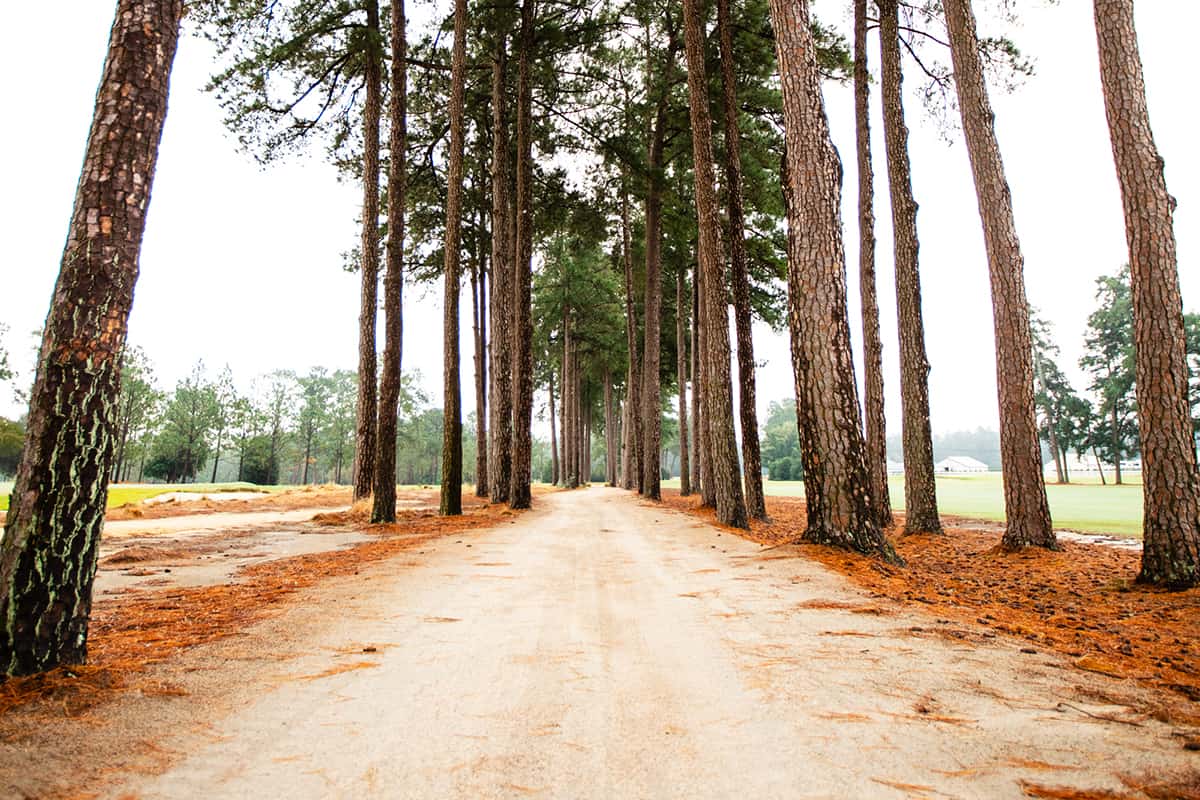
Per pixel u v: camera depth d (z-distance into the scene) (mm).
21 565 2996
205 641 3793
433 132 19938
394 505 12688
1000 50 12727
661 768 2160
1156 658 3525
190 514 15625
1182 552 5852
